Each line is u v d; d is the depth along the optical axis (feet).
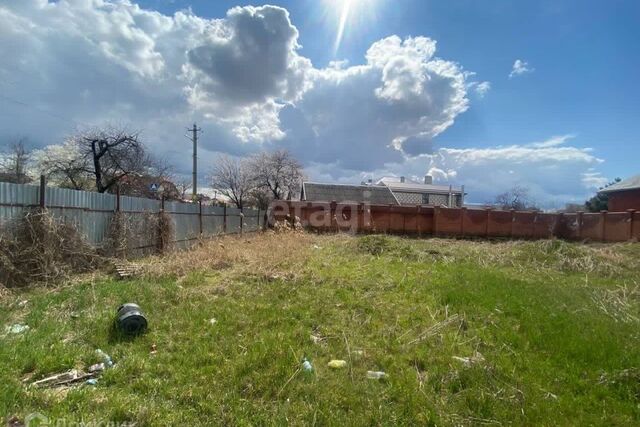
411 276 22.12
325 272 22.91
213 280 20.43
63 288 17.15
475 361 10.11
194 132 89.81
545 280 22.35
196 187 90.38
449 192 140.67
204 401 7.76
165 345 10.84
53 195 19.25
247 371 9.19
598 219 54.13
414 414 7.64
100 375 8.84
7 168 60.80
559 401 8.19
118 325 11.62
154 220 28.91
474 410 7.78
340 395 8.27
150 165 66.33
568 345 11.25
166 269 21.33
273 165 105.70
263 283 19.51
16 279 16.99
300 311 14.48
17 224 17.40
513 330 12.86
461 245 42.29
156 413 7.14
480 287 18.95
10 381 7.97
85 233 21.61
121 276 19.83
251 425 7.06
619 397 8.48
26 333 10.93
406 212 62.90
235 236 45.09
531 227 61.16
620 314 14.97
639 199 79.77
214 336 11.55
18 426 6.58
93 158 49.88
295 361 9.80
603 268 26.21
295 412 7.54
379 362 10.16
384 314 14.60
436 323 13.33
